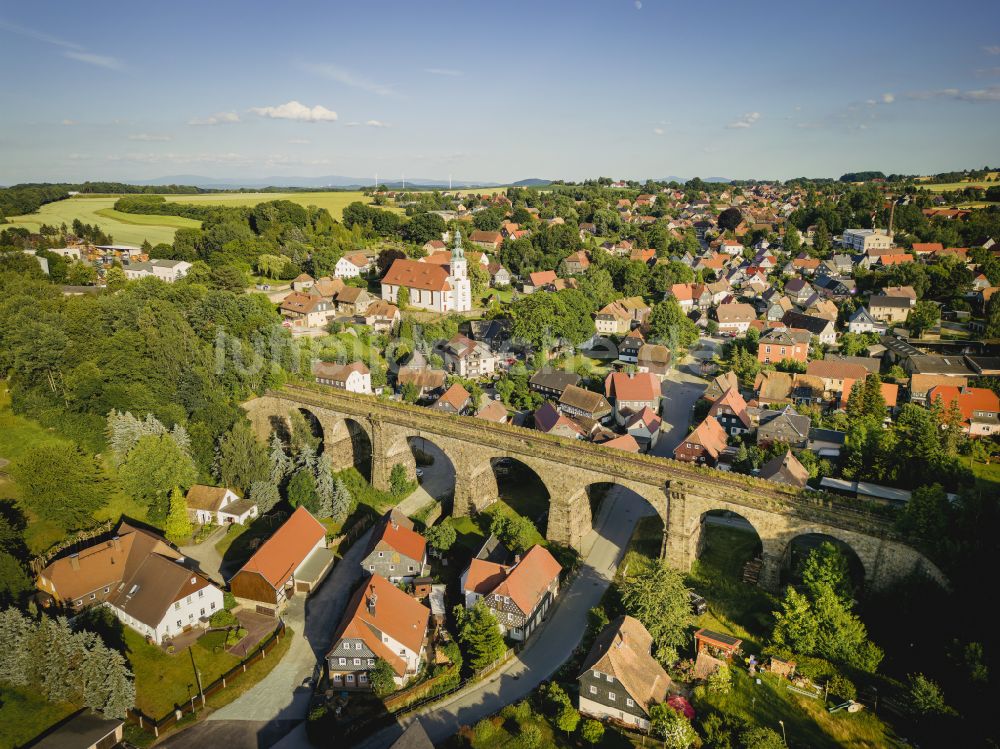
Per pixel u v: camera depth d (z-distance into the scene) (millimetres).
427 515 93500
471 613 66062
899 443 90750
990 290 162875
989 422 102688
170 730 58094
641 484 77125
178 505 84375
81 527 80938
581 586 78000
